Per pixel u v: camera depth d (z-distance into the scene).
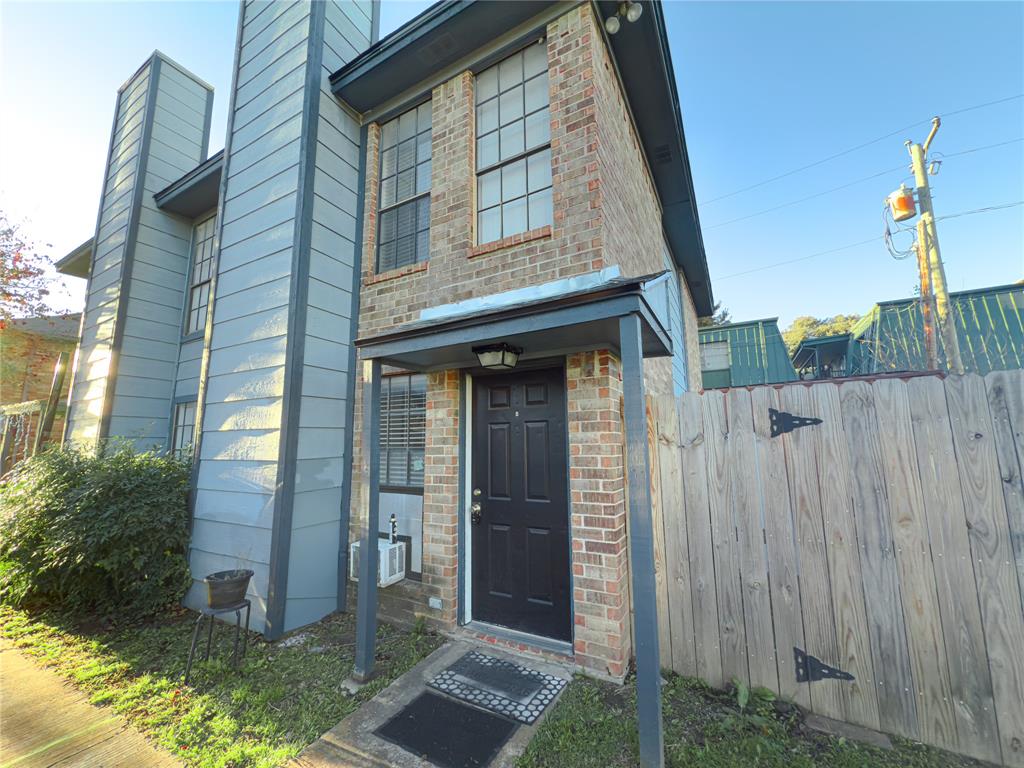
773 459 2.61
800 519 2.52
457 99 4.07
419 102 4.48
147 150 6.87
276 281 4.09
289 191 4.19
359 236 4.60
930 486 2.22
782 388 2.62
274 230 4.23
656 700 1.97
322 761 2.05
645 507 2.08
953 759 2.03
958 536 2.14
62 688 2.71
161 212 6.95
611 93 3.93
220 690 2.67
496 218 3.80
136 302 6.51
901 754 2.07
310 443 3.91
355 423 4.26
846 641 2.35
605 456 2.91
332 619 3.81
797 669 2.46
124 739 2.23
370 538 2.91
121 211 6.96
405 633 3.45
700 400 2.86
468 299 3.67
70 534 3.70
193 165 7.48
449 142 4.04
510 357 3.07
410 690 2.64
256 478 3.84
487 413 3.62
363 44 5.10
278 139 4.41
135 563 3.81
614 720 2.33
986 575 2.08
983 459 2.12
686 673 2.76
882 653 2.26
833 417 2.48
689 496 2.85
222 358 4.41
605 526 2.86
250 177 4.60
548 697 2.55
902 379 2.33
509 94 3.92
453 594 3.43
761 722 2.27
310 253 4.08
